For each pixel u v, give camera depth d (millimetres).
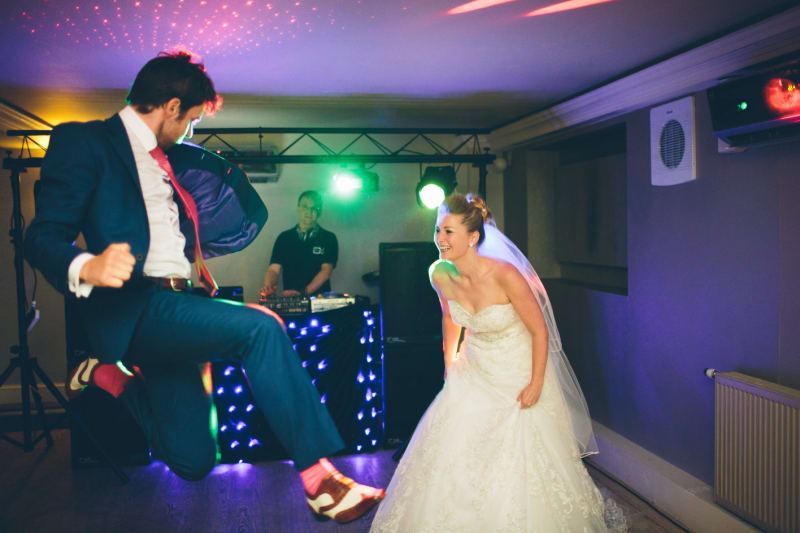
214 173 1758
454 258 2953
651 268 4168
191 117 1609
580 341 5102
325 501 1395
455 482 2834
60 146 1407
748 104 3008
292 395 1401
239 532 3768
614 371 4637
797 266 3098
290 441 1401
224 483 4457
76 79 3830
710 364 3682
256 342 1399
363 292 6543
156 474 4641
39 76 3754
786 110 2844
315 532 3754
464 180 6484
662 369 4098
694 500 3570
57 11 2582
